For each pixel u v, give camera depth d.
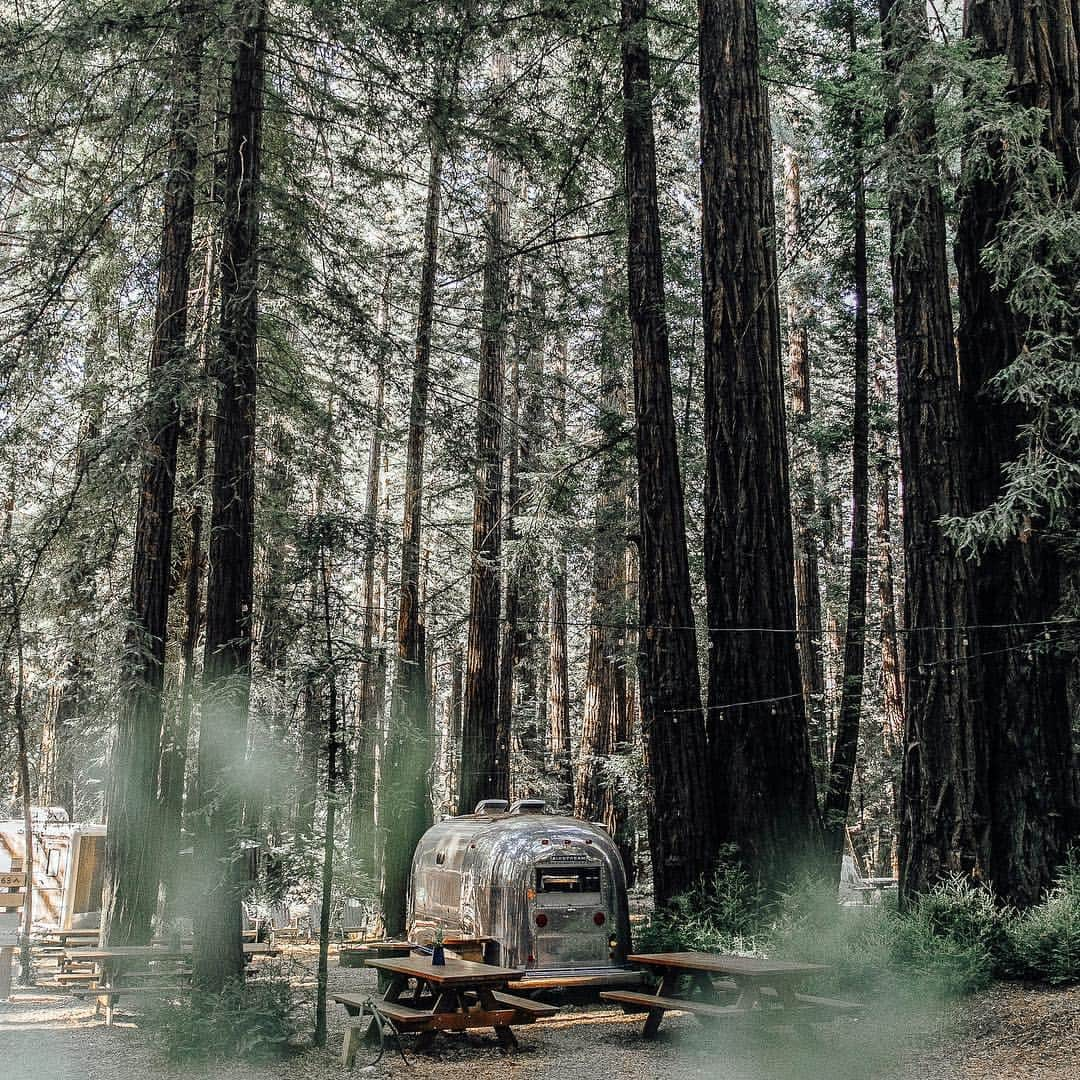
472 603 19.53
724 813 12.29
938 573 10.47
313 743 8.98
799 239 14.44
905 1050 7.61
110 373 12.59
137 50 10.16
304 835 8.94
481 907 11.42
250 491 9.78
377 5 10.99
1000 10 11.36
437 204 17.78
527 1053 8.67
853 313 19.08
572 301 17.48
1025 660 10.51
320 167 12.65
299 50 11.38
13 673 12.20
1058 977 8.73
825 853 12.13
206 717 9.07
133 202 10.60
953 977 8.81
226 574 9.51
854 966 9.27
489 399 18.84
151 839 11.61
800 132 17.39
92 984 12.20
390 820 17.56
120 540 12.97
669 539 13.24
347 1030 8.29
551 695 28.23
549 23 15.12
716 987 10.41
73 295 11.66
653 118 16.34
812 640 20.70
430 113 11.59
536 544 17.33
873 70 10.84
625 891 11.55
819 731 18.41
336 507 14.46
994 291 11.05
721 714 12.49
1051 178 10.63
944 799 10.22
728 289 13.11
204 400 12.73
